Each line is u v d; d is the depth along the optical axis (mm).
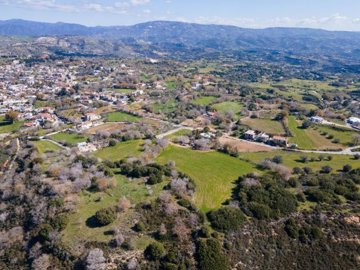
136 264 67312
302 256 75562
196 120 191000
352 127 185125
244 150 142500
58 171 98250
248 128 176125
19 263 72250
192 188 93250
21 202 89750
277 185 95250
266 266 72812
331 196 91750
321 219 83188
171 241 73312
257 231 78938
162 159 119062
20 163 117688
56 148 133000
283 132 169250
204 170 109688
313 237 79062
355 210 86312
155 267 68000
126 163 106625
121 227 75188
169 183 92688
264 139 157500
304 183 101500
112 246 70625
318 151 145250
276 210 84688
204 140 143625
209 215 81312
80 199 84875
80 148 132000
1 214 86562
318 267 74062
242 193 90125
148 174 97625
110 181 91438
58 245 70938
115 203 83188
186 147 136875
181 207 82750
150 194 87062
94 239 72000
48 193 88000
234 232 77375
